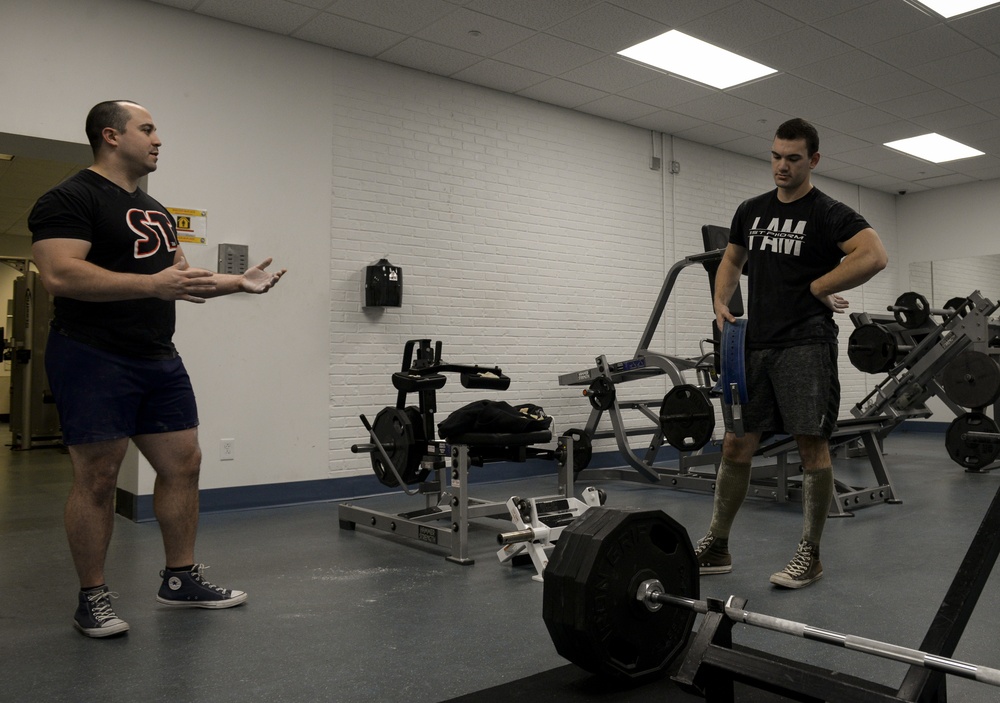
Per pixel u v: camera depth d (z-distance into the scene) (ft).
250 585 9.20
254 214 15.35
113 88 13.85
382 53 16.76
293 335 15.76
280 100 15.75
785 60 17.42
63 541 11.85
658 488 17.17
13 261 37.63
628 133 21.85
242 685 6.07
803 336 8.49
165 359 7.76
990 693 5.80
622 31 15.83
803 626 4.51
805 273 8.52
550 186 20.06
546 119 20.03
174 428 8.04
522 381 19.36
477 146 18.69
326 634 7.34
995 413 22.20
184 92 14.61
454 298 18.17
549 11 14.96
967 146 24.25
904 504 14.67
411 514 12.73
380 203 17.06
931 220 30.25
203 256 14.76
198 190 14.71
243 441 15.10
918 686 4.01
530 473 19.20
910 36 16.21
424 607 8.27
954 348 17.95
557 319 20.11
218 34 15.05
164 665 6.54
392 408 11.69
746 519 13.30
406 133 17.49
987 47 16.78
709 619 5.01
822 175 27.84
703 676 4.80
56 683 6.15
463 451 10.43
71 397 7.14
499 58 17.11
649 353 16.87
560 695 5.57
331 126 16.43
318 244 16.15
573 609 5.34
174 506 8.12
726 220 24.35
